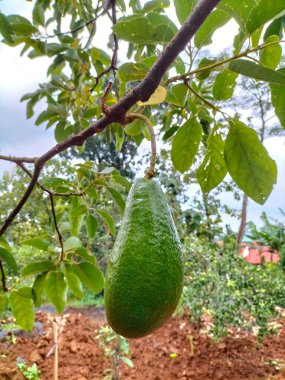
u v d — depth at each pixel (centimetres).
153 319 25
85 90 73
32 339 164
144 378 139
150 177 29
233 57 26
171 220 28
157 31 27
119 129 72
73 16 88
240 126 30
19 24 59
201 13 22
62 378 138
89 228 56
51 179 49
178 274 26
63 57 74
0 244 49
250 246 290
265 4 24
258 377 136
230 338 158
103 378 139
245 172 31
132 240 26
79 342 164
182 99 34
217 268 150
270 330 140
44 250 51
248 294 138
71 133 71
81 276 50
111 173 48
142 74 29
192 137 34
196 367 144
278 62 28
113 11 57
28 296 49
